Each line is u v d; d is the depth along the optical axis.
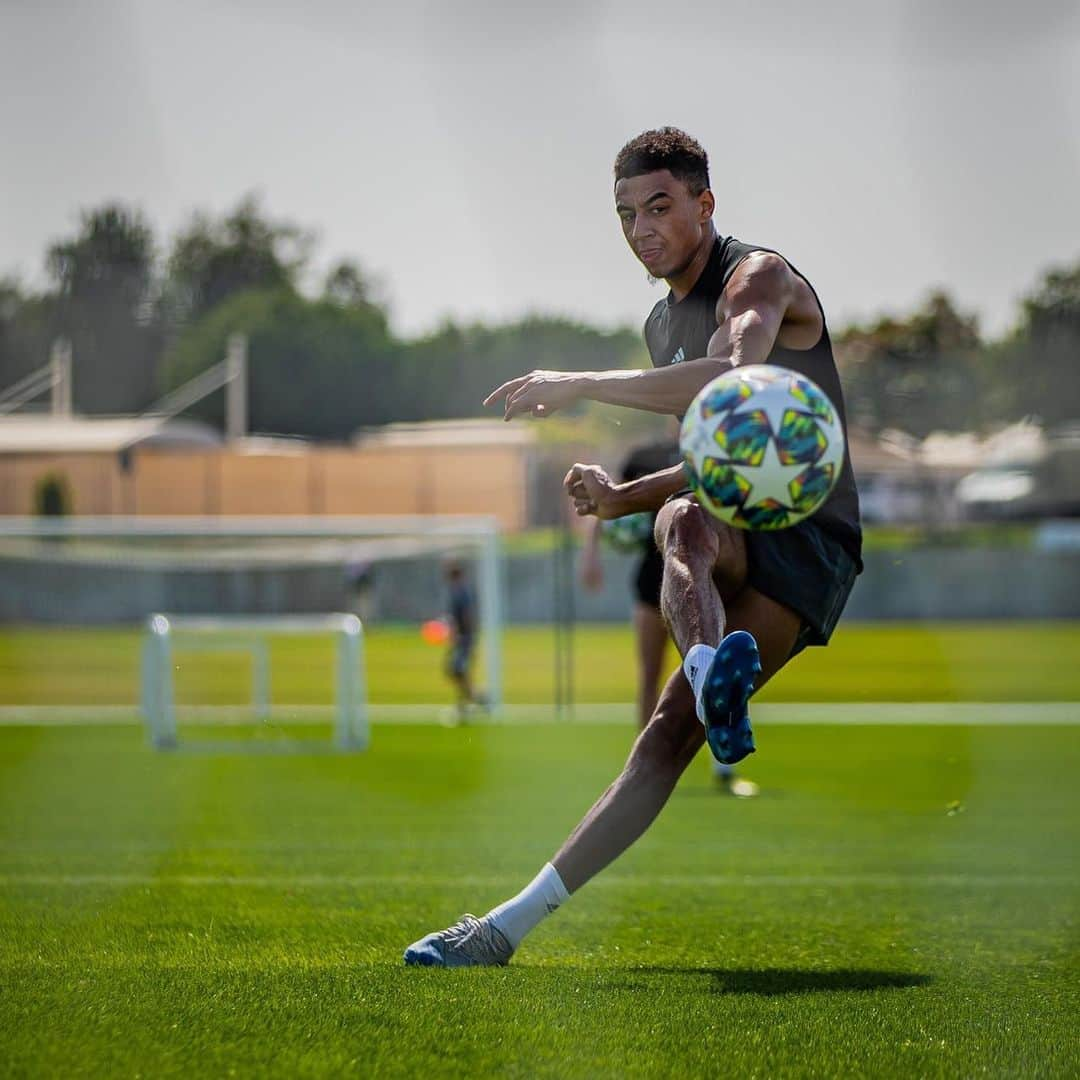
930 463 160.00
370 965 16.92
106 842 30.67
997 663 95.44
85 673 93.69
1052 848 30.25
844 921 21.64
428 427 173.50
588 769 47.03
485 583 72.06
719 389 14.90
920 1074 12.32
